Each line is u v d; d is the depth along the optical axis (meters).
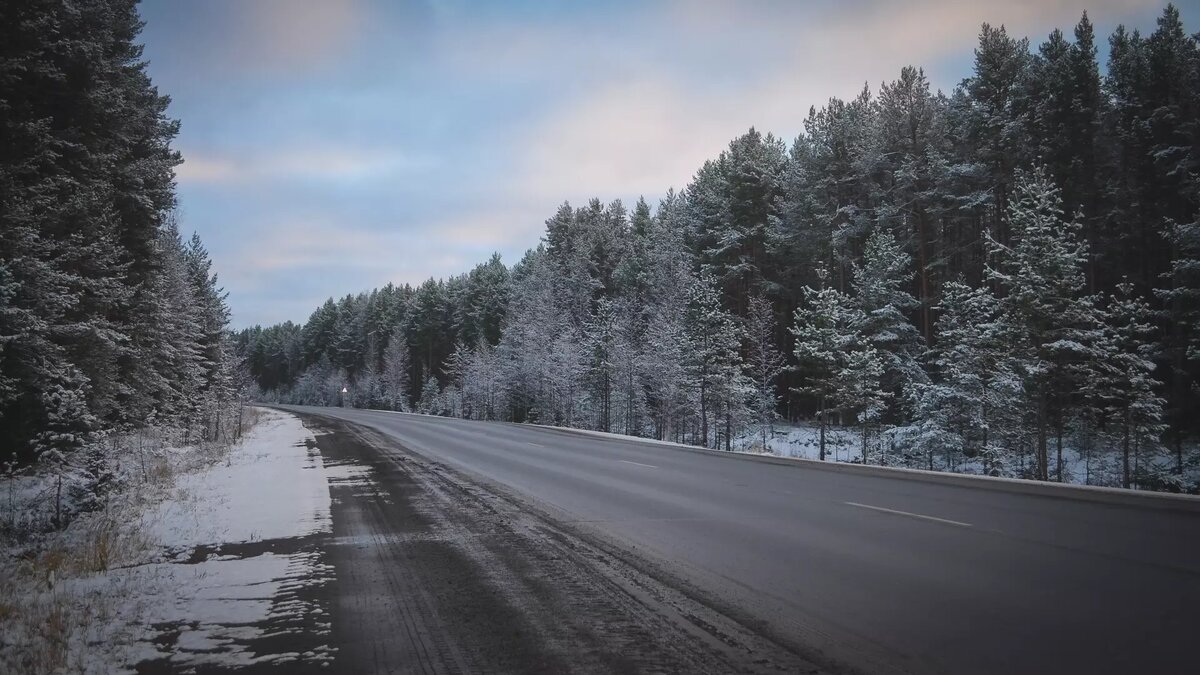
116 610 6.21
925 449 30.77
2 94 15.19
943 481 15.43
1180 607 6.00
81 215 16.64
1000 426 29.83
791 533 9.52
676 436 45.66
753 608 6.18
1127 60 39.78
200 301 38.91
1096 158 39.03
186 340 31.86
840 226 46.59
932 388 31.59
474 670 4.81
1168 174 33.91
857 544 8.74
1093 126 38.34
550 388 56.97
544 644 5.33
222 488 14.95
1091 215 37.88
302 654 5.14
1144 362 26.70
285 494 13.97
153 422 24.92
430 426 43.84
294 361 156.12
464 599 6.56
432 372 105.25
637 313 55.62
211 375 39.94
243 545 9.10
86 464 14.09
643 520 10.75
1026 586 6.73
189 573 7.55
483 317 91.31
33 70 15.38
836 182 47.25
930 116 43.75
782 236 48.78
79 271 17.00
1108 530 9.44
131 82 21.05
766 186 52.78
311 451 25.17
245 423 51.22
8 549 9.52
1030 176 35.34
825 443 37.19
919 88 43.88
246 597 6.62
